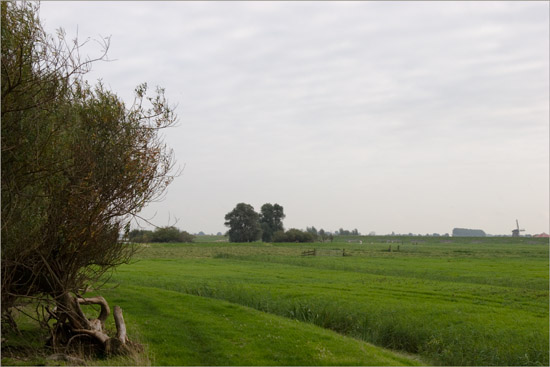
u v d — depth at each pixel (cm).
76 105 1538
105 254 1634
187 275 4781
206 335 1859
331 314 2683
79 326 1588
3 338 1580
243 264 6962
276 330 1991
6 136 1250
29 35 1279
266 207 19962
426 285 4119
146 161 1628
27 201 1297
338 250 11556
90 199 1441
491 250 11969
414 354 2202
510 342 2133
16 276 1480
